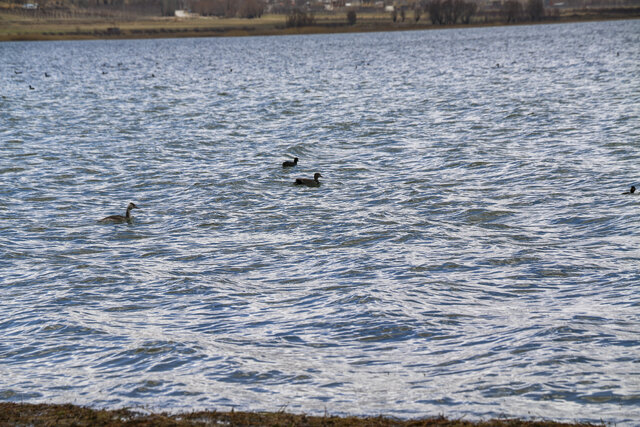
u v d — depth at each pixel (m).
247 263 29.84
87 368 20.06
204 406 17.44
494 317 23.25
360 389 18.34
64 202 41.00
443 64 157.38
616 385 18.09
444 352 20.62
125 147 58.56
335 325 22.89
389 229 33.88
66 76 154.38
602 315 23.03
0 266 29.98
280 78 134.25
